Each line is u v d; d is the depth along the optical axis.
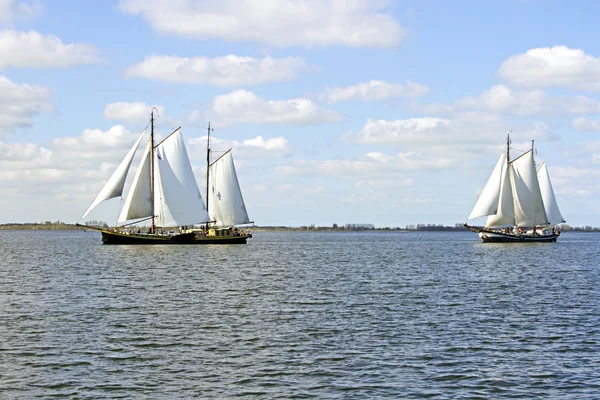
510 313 45.66
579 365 31.53
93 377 29.33
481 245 167.50
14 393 27.17
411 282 66.75
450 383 28.73
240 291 57.88
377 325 40.84
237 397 26.95
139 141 122.75
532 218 150.25
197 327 39.91
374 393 27.42
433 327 40.25
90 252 119.12
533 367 31.14
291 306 48.59
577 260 105.62
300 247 163.25
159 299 51.97
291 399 26.75
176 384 28.47
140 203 126.50
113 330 38.81
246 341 36.09
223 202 138.75
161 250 123.88
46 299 51.56
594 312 46.28
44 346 34.59
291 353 33.50
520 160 149.38
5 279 67.75
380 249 152.50
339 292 57.47
